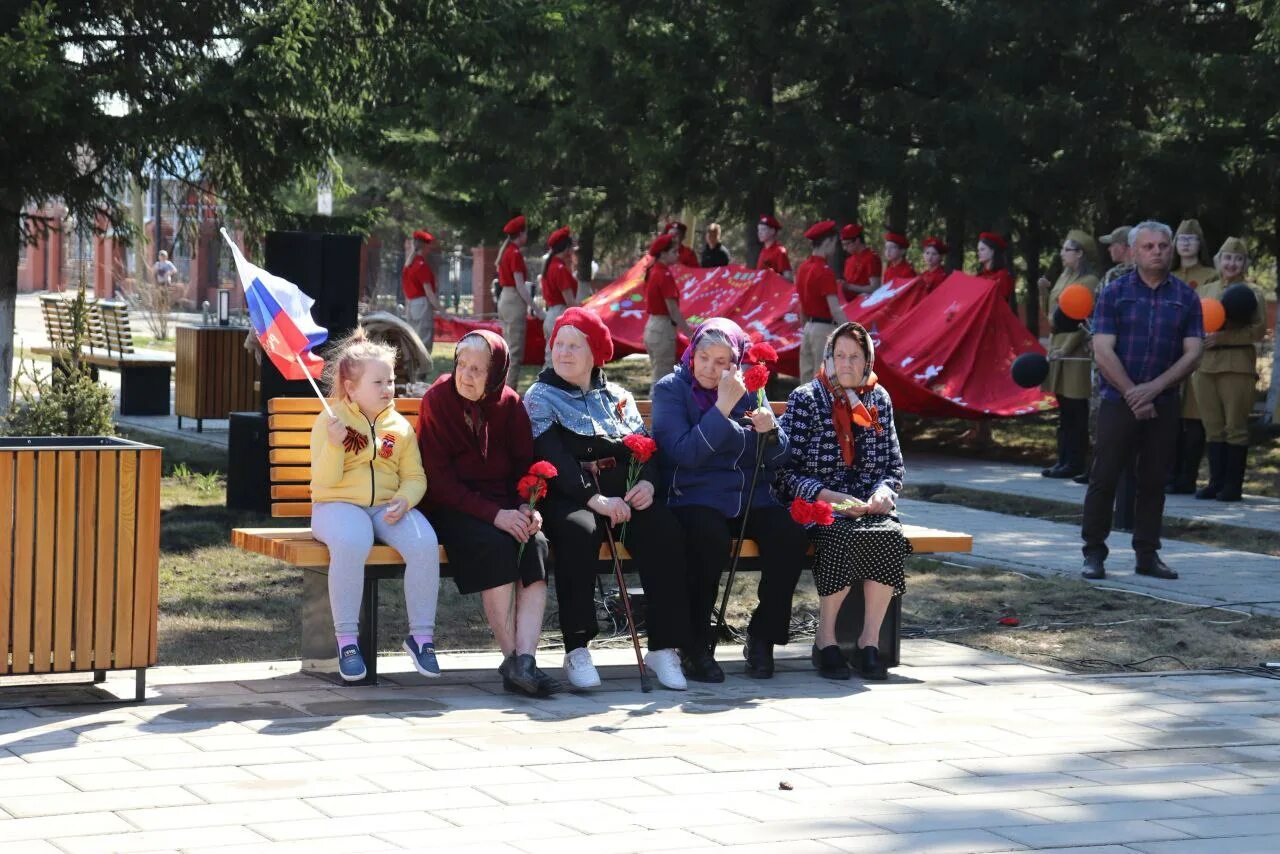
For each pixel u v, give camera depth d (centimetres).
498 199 2917
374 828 468
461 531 666
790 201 2447
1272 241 2177
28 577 606
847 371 743
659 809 495
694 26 2431
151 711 614
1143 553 1002
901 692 686
